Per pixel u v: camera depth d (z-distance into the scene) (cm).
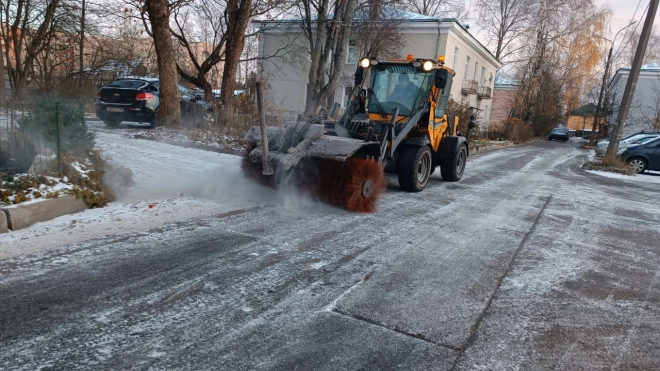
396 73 818
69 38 1850
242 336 287
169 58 1200
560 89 3816
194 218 527
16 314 291
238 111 1320
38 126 548
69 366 244
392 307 341
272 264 407
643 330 332
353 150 579
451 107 1878
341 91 2667
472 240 526
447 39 2608
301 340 287
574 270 449
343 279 386
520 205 752
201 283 357
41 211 468
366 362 269
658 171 1614
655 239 595
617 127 1488
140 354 259
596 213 734
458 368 269
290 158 571
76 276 352
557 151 2411
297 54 2562
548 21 3347
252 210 580
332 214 592
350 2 1395
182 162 844
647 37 1423
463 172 1027
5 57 1712
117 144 991
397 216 612
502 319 334
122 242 431
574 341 310
